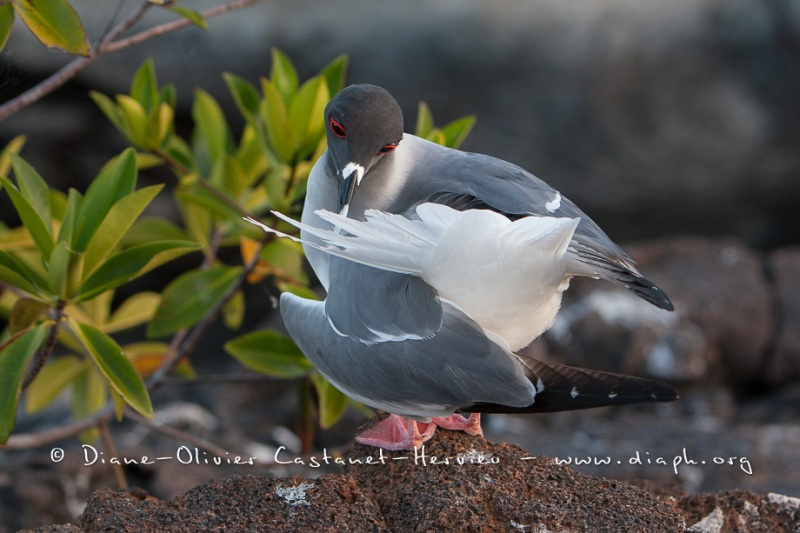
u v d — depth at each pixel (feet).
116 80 57.88
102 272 27.86
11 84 38.27
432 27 61.67
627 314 52.65
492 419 49.73
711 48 65.16
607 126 64.34
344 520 21.50
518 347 23.72
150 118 33.68
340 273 23.49
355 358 22.71
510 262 20.88
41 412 51.42
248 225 35.35
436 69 61.87
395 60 61.31
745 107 65.67
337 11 60.95
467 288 21.40
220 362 63.93
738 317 54.85
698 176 65.98
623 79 64.13
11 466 41.93
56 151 59.82
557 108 63.46
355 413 47.52
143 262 27.71
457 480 22.53
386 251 21.08
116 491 22.62
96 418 36.09
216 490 22.16
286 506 21.75
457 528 21.25
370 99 24.73
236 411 51.42
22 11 26.09
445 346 21.35
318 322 23.91
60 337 38.65
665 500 24.44
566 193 64.80
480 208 23.24
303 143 33.17
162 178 60.54
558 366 21.77
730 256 57.88
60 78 32.40
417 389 21.77
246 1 33.91
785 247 70.23
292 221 20.75
